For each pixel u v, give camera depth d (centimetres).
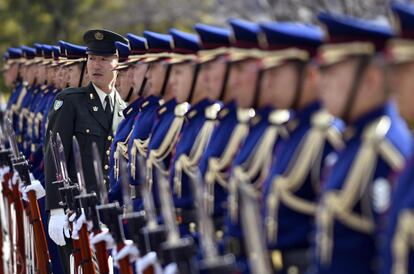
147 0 9306
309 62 1688
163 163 2444
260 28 1758
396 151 1459
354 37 1487
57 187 2900
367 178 1462
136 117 2738
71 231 2766
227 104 2038
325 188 1509
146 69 2639
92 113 3019
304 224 1648
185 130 2255
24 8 9462
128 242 2378
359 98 1491
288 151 1675
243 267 1800
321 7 6700
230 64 1962
